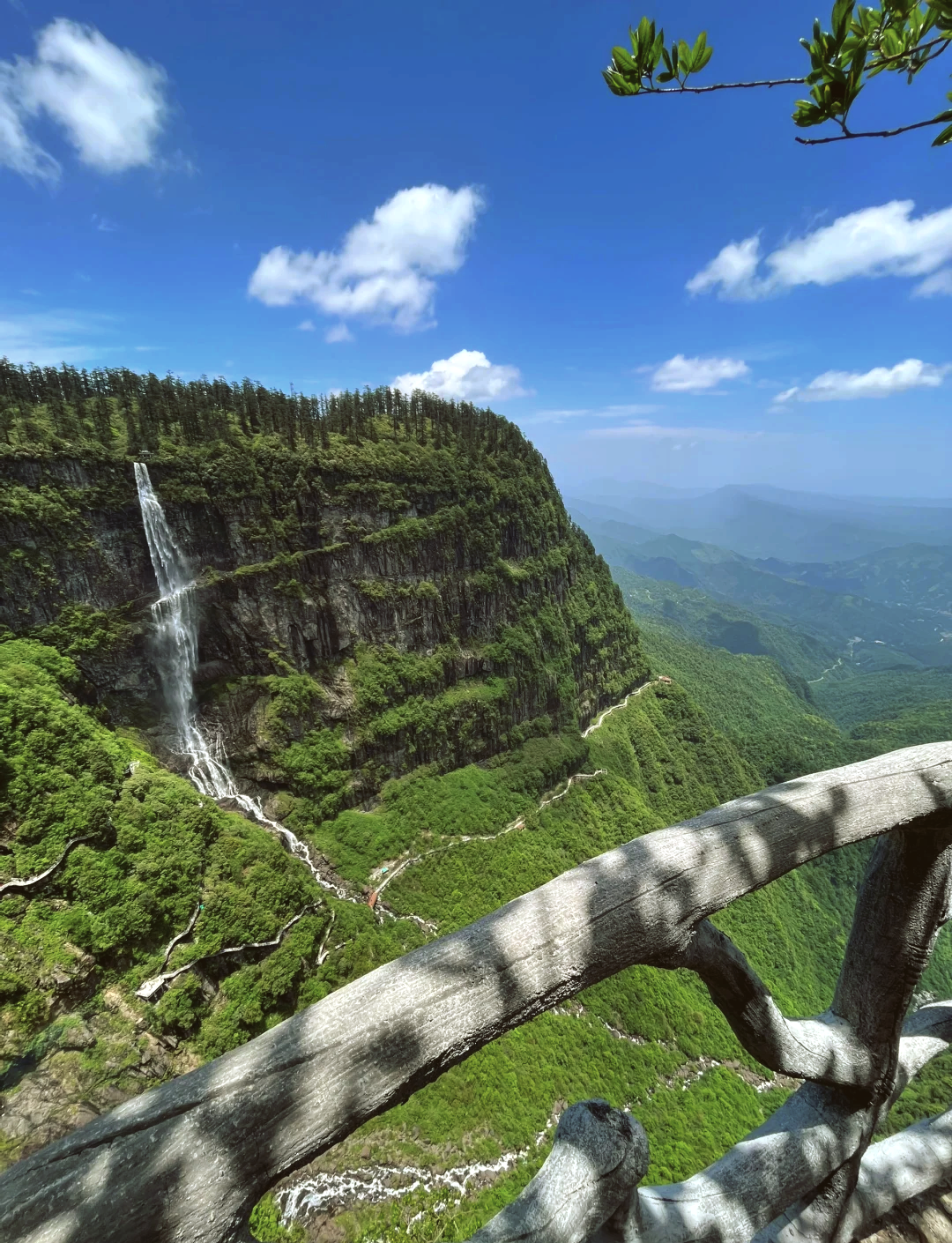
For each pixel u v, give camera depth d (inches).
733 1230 100.9
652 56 104.0
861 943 117.3
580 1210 77.2
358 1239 914.1
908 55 92.4
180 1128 50.3
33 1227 43.3
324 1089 55.4
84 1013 1073.5
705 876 78.7
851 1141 120.8
